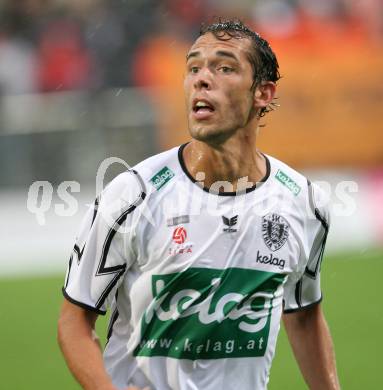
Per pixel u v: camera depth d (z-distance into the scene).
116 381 12.29
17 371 26.84
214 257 11.91
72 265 12.12
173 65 45.91
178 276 11.84
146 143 43.34
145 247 11.87
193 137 12.03
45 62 47.53
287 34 46.22
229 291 11.98
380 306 32.59
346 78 44.97
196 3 48.62
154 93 43.66
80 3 48.78
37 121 42.97
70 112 43.25
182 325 11.96
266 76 12.38
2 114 43.03
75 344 11.84
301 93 44.56
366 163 44.56
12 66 47.50
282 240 12.25
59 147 43.00
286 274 12.38
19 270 39.28
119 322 12.35
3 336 30.47
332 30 46.72
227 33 12.09
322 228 12.79
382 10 47.59
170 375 12.06
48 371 26.84
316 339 13.48
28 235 40.94
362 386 24.75
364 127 44.75
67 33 47.97
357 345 28.47
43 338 30.19
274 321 12.37
